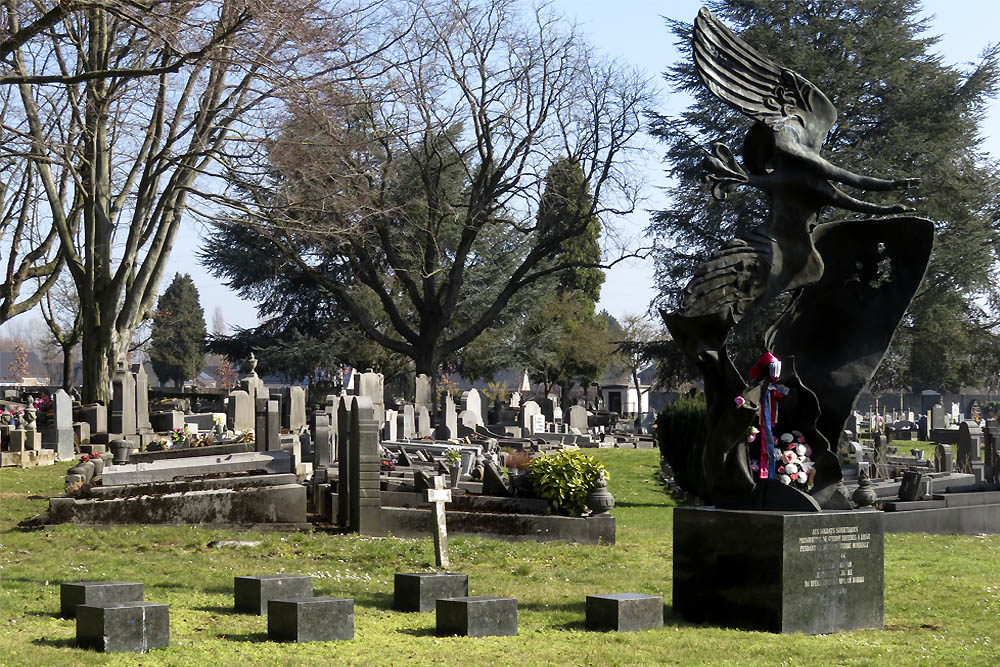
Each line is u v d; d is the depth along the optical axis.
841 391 11.35
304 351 66.25
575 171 52.50
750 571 10.09
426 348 55.28
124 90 29.09
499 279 65.88
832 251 11.43
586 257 83.19
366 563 14.11
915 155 45.62
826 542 10.16
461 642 8.96
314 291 67.88
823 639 9.62
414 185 54.38
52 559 13.88
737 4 47.69
